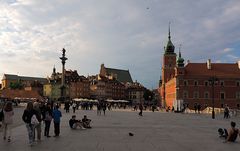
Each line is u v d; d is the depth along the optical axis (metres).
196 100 146.12
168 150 19.31
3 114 23.03
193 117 64.94
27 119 20.53
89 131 30.86
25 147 19.86
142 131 31.52
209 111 95.38
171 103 162.75
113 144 21.67
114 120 49.06
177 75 147.38
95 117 57.59
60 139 24.25
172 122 46.59
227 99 146.00
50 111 25.78
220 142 23.41
